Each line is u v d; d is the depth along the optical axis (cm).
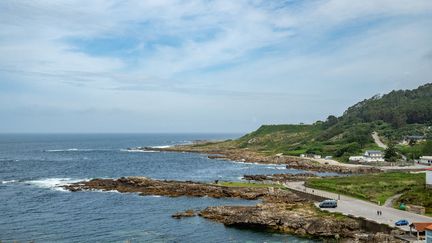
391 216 8212
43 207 10756
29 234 8181
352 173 18525
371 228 7731
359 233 7575
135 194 12662
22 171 18950
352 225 7869
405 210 8862
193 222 9000
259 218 8462
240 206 9731
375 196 10531
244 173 18800
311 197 10988
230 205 10562
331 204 9206
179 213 9619
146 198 12006
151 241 7656
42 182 15300
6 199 11838
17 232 8325
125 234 8150
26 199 11838
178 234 8100
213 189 12606
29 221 9250
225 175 17912
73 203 11275
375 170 18550
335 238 7625
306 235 7906
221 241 7619
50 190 13412
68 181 15625
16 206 10869
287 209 9225
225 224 8719
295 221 8206
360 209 9000
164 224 8875
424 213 8500
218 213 9356
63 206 10881
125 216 9700
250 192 12169
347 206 9356
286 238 7731
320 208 9225
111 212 10138
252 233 8106
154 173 18638
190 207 10706
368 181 12938
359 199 10319
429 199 9275
